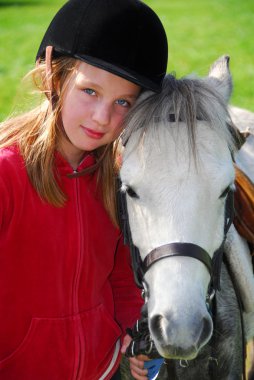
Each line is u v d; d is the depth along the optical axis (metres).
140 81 1.83
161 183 1.76
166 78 1.97
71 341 1.98
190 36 13.48
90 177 2.04
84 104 1.84
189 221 1.72
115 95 1.84
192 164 1.76
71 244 1.95
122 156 1.93
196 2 20.69
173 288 1.67
